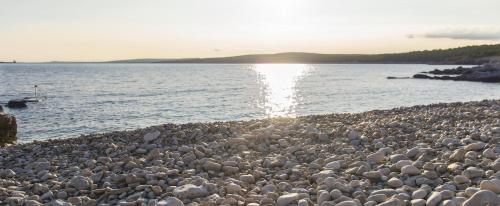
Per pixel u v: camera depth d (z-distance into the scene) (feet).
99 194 22.40
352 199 18.48
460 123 41.45
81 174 26.81
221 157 30.42
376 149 30.68
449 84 191.42
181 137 38.45
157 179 24.27
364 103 117.91
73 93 153.89
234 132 41.32
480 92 149.79
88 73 381.40
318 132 38.17
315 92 154.81
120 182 24.40
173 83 213.87
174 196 20.61
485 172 21.17
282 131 39.04
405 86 182.91
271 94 147.02
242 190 21.36
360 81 226.17
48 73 384.27
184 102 120.98
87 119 90.07
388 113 57.26
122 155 32.71
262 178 24.21
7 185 25.03
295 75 333.83
